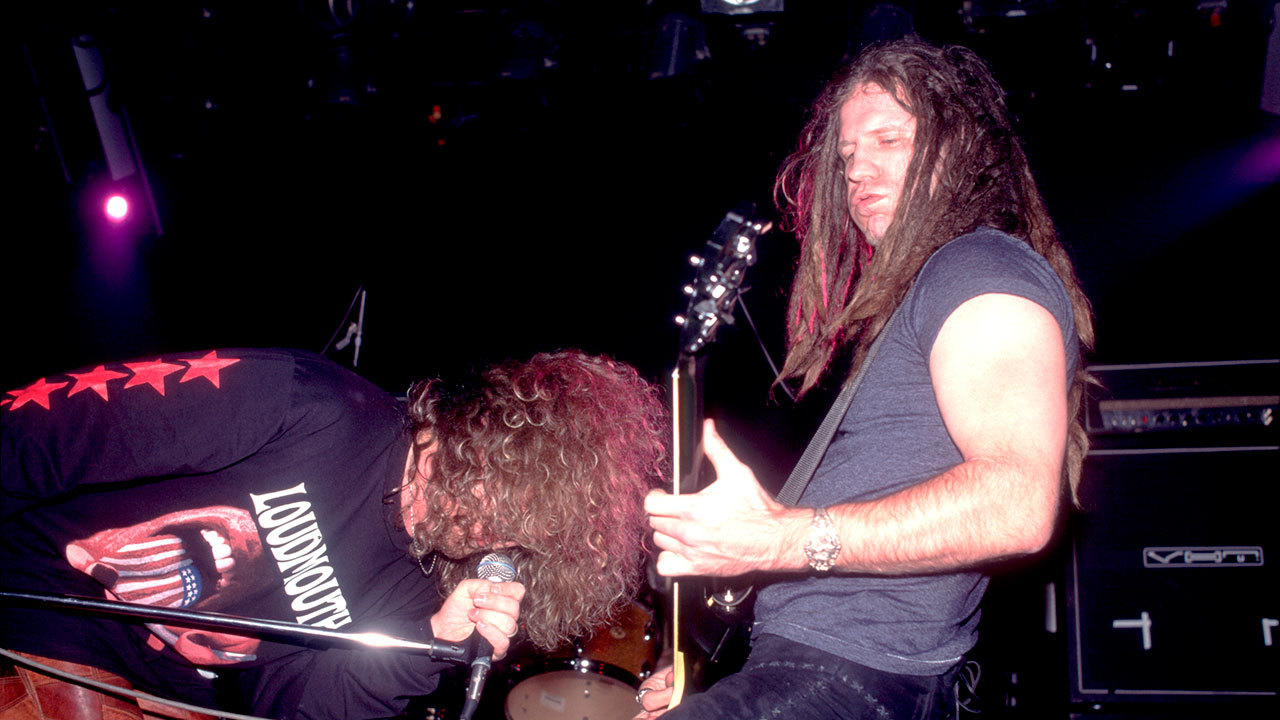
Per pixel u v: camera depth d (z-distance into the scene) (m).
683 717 1.46
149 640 1.77
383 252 5.65
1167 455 2.80
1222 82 4.20
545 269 5.59
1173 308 4.14
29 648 1.64
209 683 1.91
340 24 4.52
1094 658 2.83
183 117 5.01
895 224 1.59
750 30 4.36
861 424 1.53
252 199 5.51
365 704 1.81
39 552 1.65
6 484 1.47
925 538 1.23
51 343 5.17
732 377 4.55
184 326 5.54
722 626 1.78
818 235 1.98
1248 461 2.78
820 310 1.99
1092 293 4.32
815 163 2.02
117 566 1.66
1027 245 1.46
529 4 4.56
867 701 1.46
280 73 4.84
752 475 1.36
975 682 2.11
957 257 1.42
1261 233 4.35
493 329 5.62
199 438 1.52
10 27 4.66
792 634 1.54
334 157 5.44
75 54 4.82
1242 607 2.78
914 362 1.46
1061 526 2.84
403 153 5.41
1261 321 3.67
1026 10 4.11
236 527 1.67
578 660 2.85
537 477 1.55
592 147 5.38
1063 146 4.66
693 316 1.83
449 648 1.53
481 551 1.70
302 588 1.75
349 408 1.65
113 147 5.07
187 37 4.77
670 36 4.39
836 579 1.53
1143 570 2.81
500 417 1.58
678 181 5.38
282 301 5.62
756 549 1.33
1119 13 4.11
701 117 4.86
